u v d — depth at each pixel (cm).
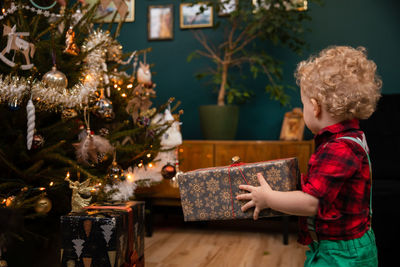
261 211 97
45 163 135
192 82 284
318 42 267
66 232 104
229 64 261
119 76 167
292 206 87
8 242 96
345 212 87
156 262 165
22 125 125
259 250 185
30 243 119
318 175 86
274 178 97
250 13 229
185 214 102
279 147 216
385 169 187
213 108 240
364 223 88
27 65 114
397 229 141
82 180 143
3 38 122
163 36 287
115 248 103
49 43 130
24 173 118
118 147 150
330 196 85
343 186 87
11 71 115
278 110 272
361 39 260
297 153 214
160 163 191
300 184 102
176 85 287
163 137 186
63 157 124
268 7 250
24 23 125
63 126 133
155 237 209
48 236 126
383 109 200
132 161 170
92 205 121
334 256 87
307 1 262
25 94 118
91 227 103
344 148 87
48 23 157
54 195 132
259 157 217
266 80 274
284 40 241
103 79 157
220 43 279
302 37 268
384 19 257
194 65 284
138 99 172
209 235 215
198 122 284
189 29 284
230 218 100
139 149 161
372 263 88
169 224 242
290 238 210
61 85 121
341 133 90
